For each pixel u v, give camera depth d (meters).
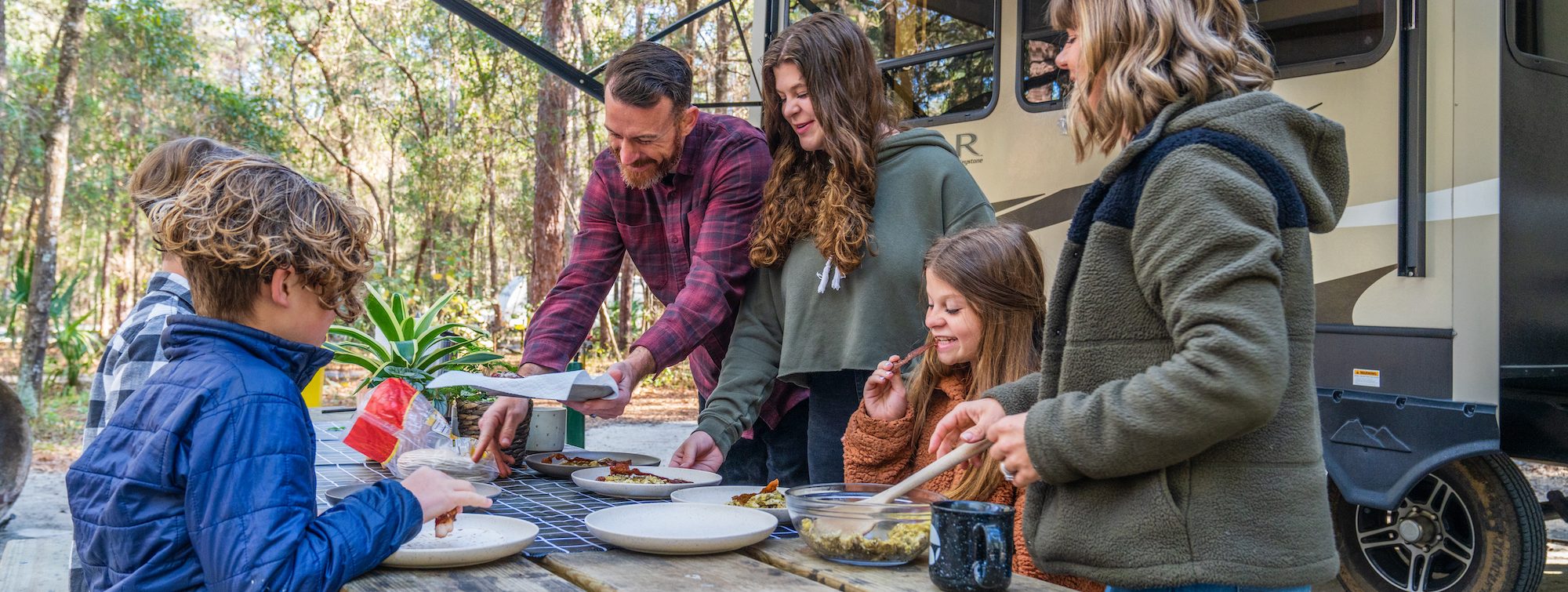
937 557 1.31
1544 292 3.54
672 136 2.48
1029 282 1.91
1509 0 3.46
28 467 5.53
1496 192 3.27
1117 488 1.26
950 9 4.61
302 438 1.30
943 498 1.58
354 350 2.63
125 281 27.23
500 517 1.71
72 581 2.02
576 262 2.79
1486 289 3.28
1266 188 1.21
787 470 2.72
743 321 2.57
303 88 19.83
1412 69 3.43
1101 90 1.36
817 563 1.50
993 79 4.39
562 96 14.27
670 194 2.66
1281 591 1.23
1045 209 4.19
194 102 17.09
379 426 2.24
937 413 2.03
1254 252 1.14
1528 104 3.51
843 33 2.29
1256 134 1.23
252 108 17.28
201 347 1.32
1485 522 3.58
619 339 16.75
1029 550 1.36
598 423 11.55
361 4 18.14
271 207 1.34
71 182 18.41
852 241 2.23
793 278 2.40
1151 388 1.16
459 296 13.21
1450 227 3.35
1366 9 3.56
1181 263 1.17
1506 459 3.59
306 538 1.24
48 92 15.81
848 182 2.28
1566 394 3.85
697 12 5.30
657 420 11.96
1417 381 3.40
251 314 1.36
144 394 1.32
